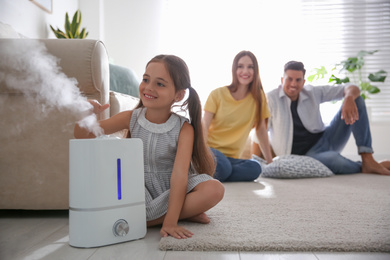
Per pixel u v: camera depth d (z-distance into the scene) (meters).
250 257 0.79
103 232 0.89
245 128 2.19
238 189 1.77
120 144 0.92
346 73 3.80
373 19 3.86
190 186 1.07
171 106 1.20
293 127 2.54
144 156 1.13
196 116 1.17
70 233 0.91
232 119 2.18
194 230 0.98
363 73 3.85
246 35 3.69
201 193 1.04
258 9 3.70
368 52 3.56
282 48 3.74
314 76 3.66
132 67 3.66
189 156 1.08
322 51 3.82
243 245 0.84
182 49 3.69
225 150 2.18
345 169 2.35
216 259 0.78
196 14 3.69
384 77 3.58
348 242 0.85
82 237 0.88
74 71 1.21
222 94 2.20
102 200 0.89
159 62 1.08
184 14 3.69
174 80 1.09
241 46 3.70
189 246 0.85
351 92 2.38
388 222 1.05
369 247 0.83
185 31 3.68
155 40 3.67
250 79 2.15
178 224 1.05
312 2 3.77
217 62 3.68
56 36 2.69
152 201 1.05
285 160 2.25
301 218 1.11
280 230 0.97
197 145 1.17
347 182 1.97
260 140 2.35
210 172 1.22
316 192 1.63
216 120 2.21
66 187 1.23
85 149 0.88
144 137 1.12
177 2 3.68
